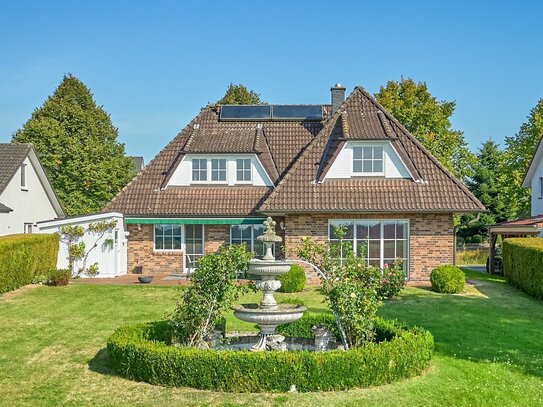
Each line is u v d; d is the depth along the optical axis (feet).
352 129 114.11
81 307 82.38
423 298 92.48
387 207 106.83
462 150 222.28
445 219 109.09
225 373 45.14
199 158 124.16
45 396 44.96
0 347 59.98
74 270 118.62
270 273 56.29
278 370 45.06
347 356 45.80
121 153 245.04
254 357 45.09
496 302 89.61
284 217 117.60
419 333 52.90
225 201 120.88
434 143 203.10
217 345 57.93
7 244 93.50
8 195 141.18
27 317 75.20
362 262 56.59
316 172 113.29
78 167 220.64
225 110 138.72
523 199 241.55
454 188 110.32
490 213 244.01
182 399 43.52
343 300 52.26
